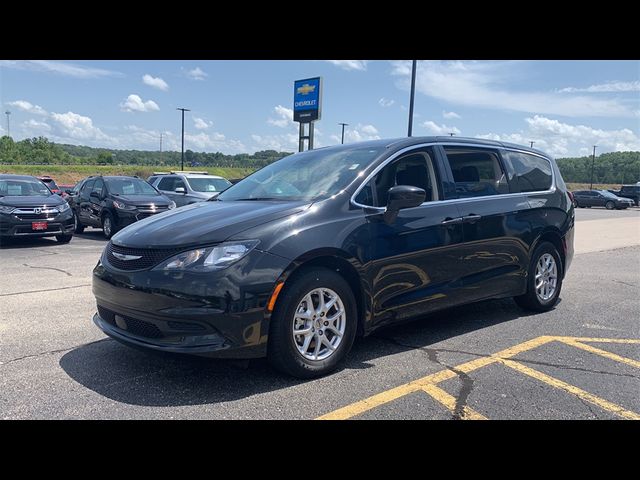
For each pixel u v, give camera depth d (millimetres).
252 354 3602
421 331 5191
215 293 3465
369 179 4391
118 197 13359
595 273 8875
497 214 5242
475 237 4992
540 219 5766
